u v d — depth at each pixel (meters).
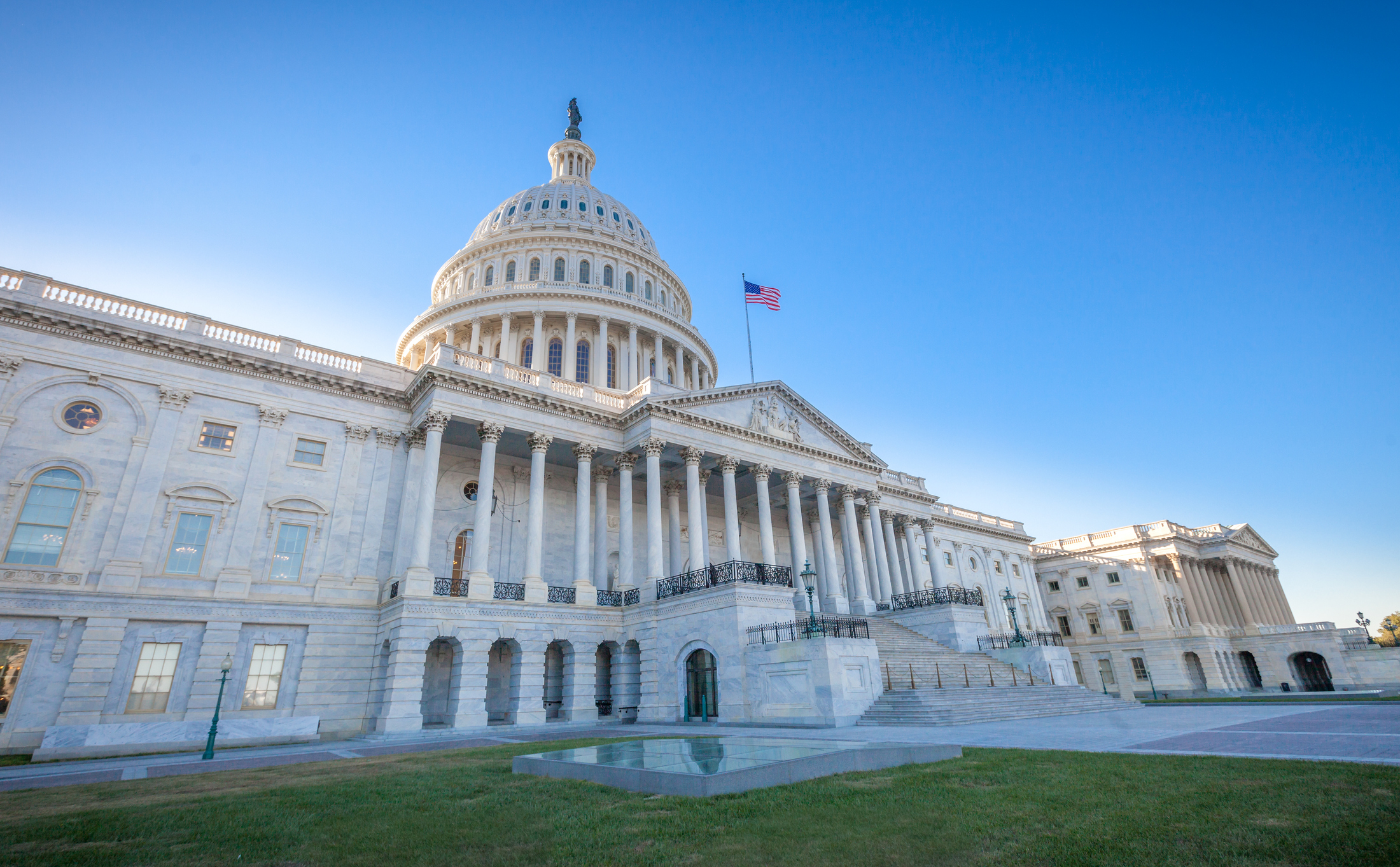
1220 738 17.59
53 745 24.30
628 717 35.94
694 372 70.88
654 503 39.50
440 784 13.67
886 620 44.81
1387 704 28.97
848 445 51.16
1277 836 7.62
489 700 37.06
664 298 74.88
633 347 64.88
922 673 33.84
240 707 30.03
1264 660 69.12
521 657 33.97
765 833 8.78
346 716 31.81
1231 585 77.06
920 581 57.72
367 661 33.16
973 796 10.51
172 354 33.09
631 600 38.78
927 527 60.75
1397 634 116.44
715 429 43.72
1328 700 36.66
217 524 31.94
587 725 33.34
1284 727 19.91
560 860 8.00
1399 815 8.08
